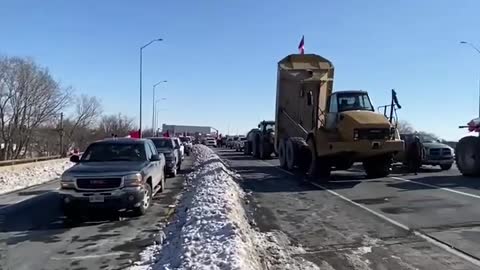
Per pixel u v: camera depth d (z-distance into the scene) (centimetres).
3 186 1997
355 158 1872
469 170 1959
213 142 9512
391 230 974
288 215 1172
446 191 1505
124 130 9225
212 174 1969
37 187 1984
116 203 1120
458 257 768
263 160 3506
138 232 1011
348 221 1080
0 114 6450
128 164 1223
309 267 733
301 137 2295
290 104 2389
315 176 1973
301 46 2572
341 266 741
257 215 1180
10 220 1177
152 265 741
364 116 1788
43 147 7069
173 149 2303
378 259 774
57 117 7156
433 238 894
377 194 1485
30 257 826
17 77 6550
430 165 2597
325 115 1970
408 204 1277
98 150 1316
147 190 1247
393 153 1827
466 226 985
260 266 722
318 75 2234
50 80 6981
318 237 934
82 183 1120
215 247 750
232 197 1308
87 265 772
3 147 6444
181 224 1026
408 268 721
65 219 1179
